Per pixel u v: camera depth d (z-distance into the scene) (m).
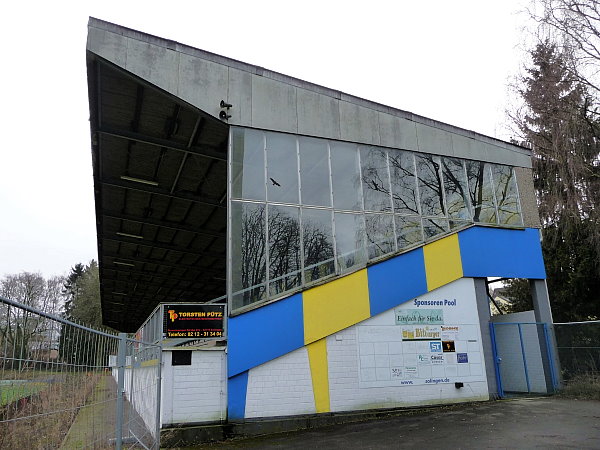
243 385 10.47
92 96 11.52
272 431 10.38
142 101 11.91
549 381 14.09
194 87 11.25
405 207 13.41
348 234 12.38
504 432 8.67
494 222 14.80
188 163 14.99
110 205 19.11
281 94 12.32
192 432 9.74
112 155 14.74
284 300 11.18
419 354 12.42
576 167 17.02
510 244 14.80
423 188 13.90
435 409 12.03
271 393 10.67
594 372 13.28
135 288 35.97
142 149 14.32
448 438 8.47
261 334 10.77
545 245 20.64
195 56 11.41
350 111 13.26
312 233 11.92
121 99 11.89
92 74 10.76
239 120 11.64
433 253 13.41
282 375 10.87
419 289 12.90
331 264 11.95
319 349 11.38
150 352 9.08
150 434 8.37
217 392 10.27
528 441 7.79
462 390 12.70
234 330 10.55
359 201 12.79
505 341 15.62
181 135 13.33
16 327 2.75
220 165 14.99
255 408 10.45
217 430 9.93
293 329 11.12
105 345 4.54
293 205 11.86
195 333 10.42
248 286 10.93
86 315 60.00
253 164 11.65
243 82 11.89
